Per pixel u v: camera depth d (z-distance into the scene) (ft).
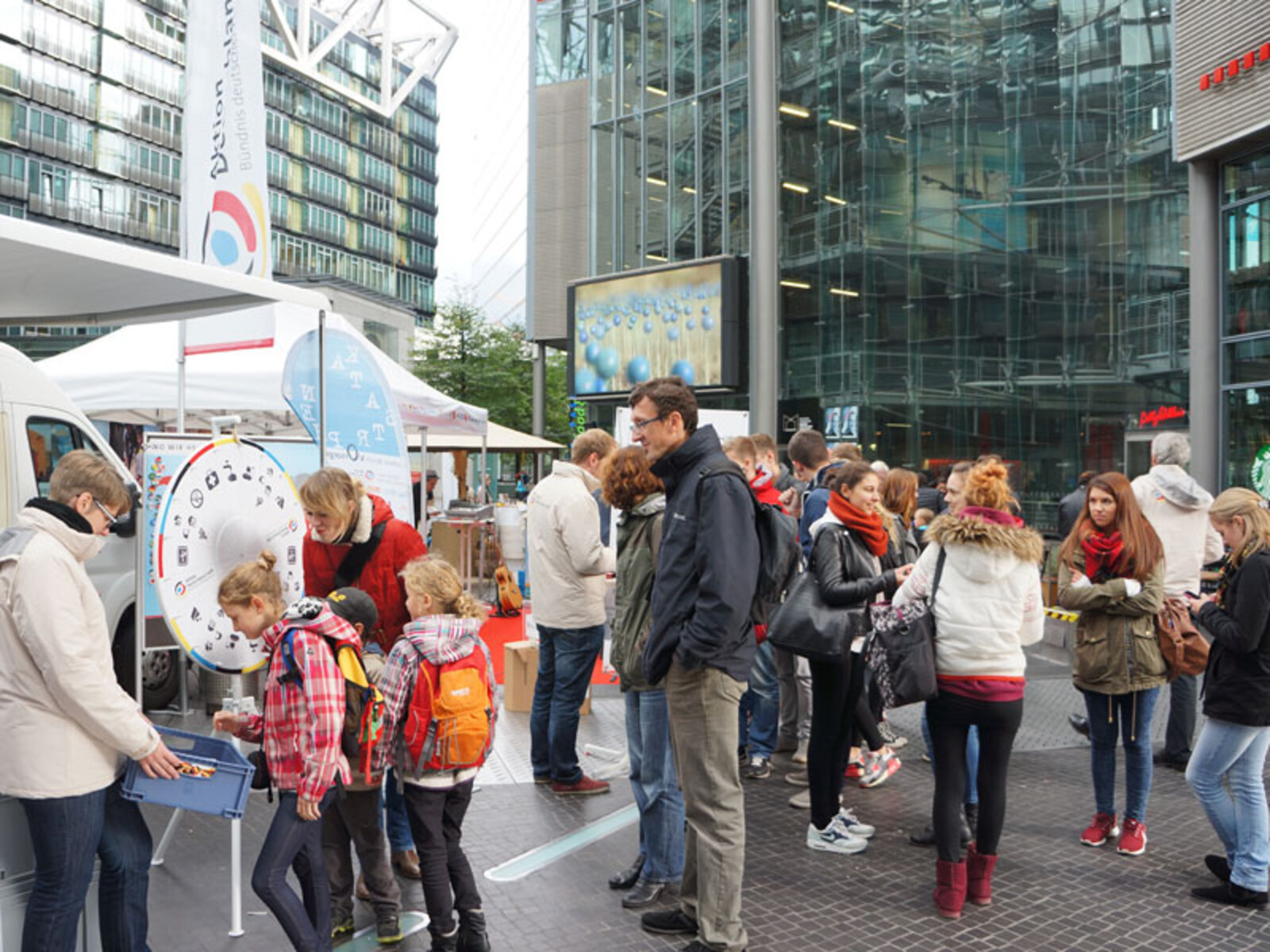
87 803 10.06
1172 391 86.99
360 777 12.11
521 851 16.10
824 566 15.30
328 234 319.88
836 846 16.15
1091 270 90.27
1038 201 91.56
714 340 94.12
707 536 11.80
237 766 10.55
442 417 37.73
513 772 20.33
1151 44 87.66
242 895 14.24
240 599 11.69
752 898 14.37
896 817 17.95
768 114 79.41
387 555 14.17
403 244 357.20
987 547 13.39
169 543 12.71
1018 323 91.81
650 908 13.94
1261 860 14.05
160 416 37.45
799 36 98.02
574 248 123.44
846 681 15.75
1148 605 15.43
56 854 9.95
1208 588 20.81
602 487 15.42
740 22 97.25
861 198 93.30
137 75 248.52
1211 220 38.17
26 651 9.82
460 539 47.29
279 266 299.79
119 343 32.04
